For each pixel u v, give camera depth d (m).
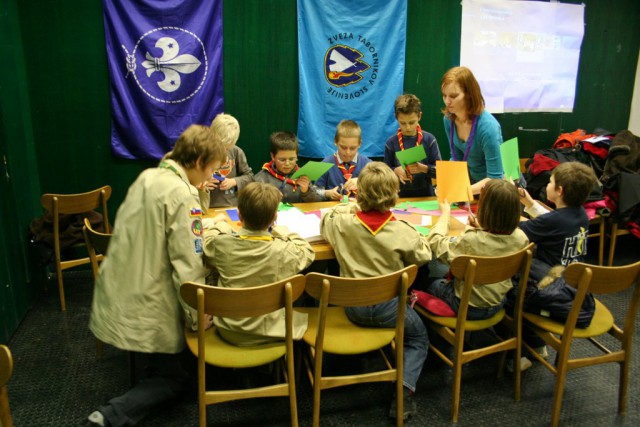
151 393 1.86
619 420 2.04
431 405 2.12
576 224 2.04
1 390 1.20
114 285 1.74
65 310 2.90
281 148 2.65
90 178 3.31
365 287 1.66
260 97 3.47
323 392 2.18
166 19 3.15
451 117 2.62
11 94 2.79
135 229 1.71
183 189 1.69
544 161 3.58
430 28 3.67
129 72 3.16
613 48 4.16
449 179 2.29
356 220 1.85
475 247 1.93
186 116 3.32
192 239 1.68
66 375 2.28
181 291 1.56
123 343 1.73
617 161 3.47
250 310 1.59
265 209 1.68
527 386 2.25
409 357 2.01
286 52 3.44
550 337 2.00
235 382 2.24
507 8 3.79
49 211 2.87
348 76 3.55
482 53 3.81
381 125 3.69
